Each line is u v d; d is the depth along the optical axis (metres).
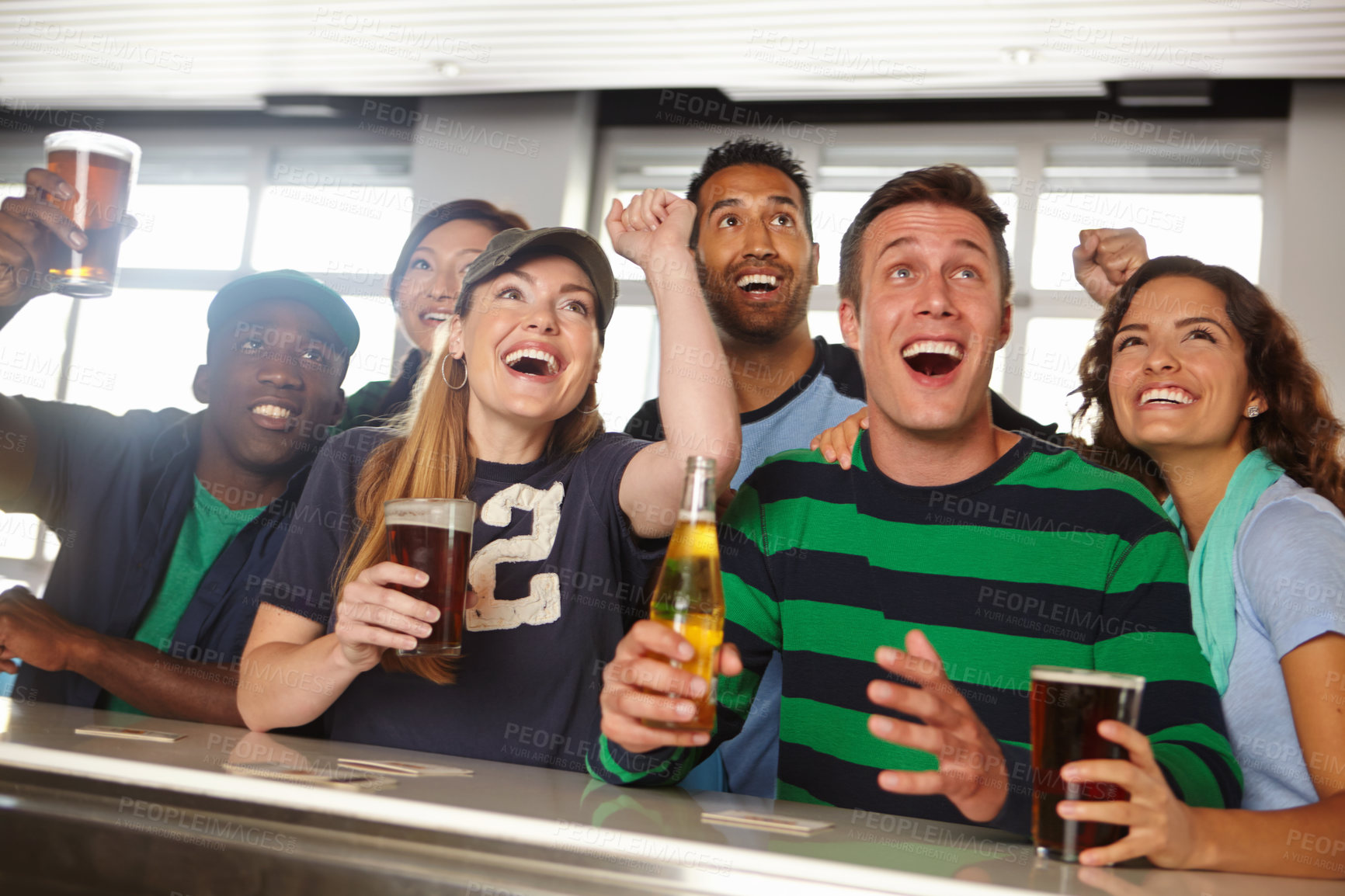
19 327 4.04
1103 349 1.61
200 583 2.04
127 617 2.04
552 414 1.41
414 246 2.75
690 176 3.78
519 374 1.39
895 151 3.55
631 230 1.38
